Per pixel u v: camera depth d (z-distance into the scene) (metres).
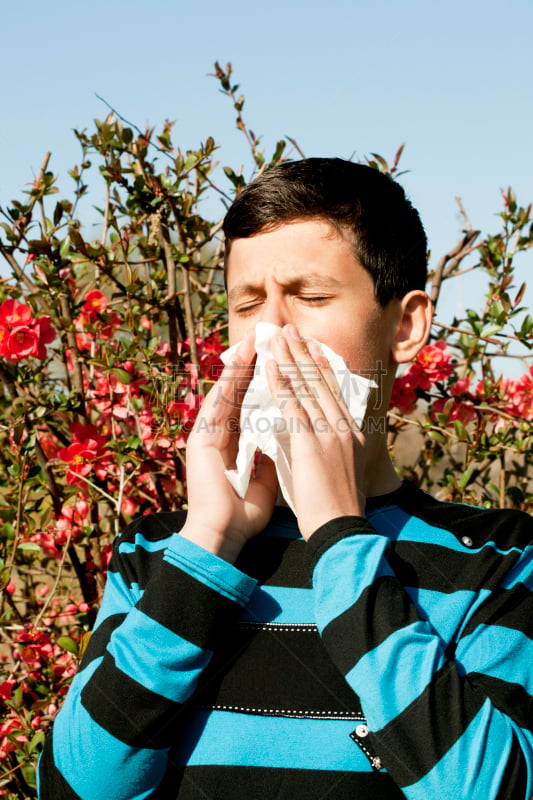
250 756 0.90
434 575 0.99
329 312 1.06
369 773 0.88
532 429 2.18
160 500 2.19
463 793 0.80
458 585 0.98
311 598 0.99
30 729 1.92
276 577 1.01
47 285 2.07
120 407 2.23
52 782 0.94
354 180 1.12
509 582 1.00
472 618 0.96
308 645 0.95
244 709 0.93
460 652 0.94
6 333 1.93
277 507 1.09
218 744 0.92
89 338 2.22
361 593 0.88
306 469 0.97
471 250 2.37
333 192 1.08
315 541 0.93
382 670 0.84
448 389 2.28
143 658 0.92
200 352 2.19
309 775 0.88
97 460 2.08
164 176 2.06
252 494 1.05
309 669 0.94
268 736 0.91
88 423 2.18
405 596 0.90
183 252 2.13
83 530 2.13
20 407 1.99
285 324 1.07
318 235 1.06
